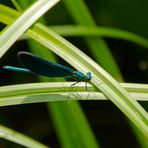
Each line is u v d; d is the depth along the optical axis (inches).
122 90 15.6
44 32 16.1
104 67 19.6
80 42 24.0
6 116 23.9
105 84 15.8
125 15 24.1
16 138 15.9
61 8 23.8
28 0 17.7
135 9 24.1
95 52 19.9
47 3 16.1
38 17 16.0
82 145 17.6
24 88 15.7
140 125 15.3
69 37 23.9
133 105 15.5
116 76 19.3
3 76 23.6
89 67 16.0
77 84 15.9
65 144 17.6
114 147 24.2
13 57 23.5
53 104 17.8
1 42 15.7
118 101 15.6
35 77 23.8
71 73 16.0
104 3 24.1
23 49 23.6
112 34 20.4
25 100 15.6
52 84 15.9
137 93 16.0
